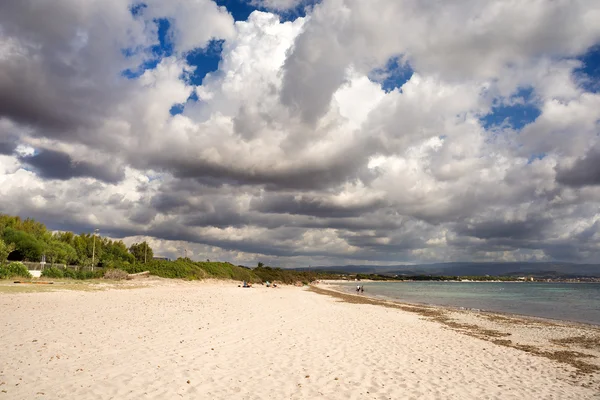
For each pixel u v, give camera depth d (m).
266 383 9.86
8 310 18.41
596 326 28.94
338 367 11.80
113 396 8.22
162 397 8.36
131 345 12.73
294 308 28.86
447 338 19.30
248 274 92.69
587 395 10.66
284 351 13.42
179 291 39.62
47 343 12.28
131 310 20.98
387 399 9.30
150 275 60.97
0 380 8.79
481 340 19.81
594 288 142.25
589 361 15.84
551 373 13.13
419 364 12.96
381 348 15.19
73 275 45.50
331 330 18.86
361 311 31.33
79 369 9.89
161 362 10.96
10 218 72.88
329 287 112.94
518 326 26.98
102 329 15.05
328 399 9.04
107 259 87.56
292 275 126.56
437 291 102.62
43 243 65.44
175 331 15.58
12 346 11.69
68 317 17.36
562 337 22.45
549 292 101.88
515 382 11.57
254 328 17.70
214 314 21.44
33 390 8.31
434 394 9.86
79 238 89.94
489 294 87.69
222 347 13.38
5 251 47.97
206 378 9.87
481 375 12.11
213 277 74.12
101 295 29.17
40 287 31.48
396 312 33.28
